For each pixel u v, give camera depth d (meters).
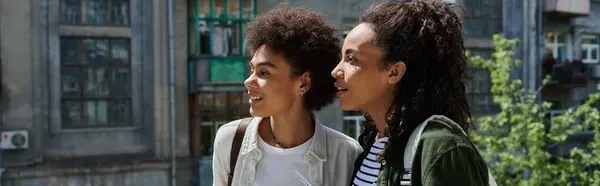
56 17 9.39
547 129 7.20
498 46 7.34
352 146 1.86
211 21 10.48
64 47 9.52
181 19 10.18
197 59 10.30
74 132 9.60
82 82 9.67
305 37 1.70
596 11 12.57
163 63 10.06
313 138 1.80
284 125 1.77
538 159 6.41
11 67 9.09
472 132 6.98
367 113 1.75
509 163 6.53
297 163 1.78
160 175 10.05
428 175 1.28
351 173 1.84
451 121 1.35
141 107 10.03
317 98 1.80
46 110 9.41
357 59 1.48
